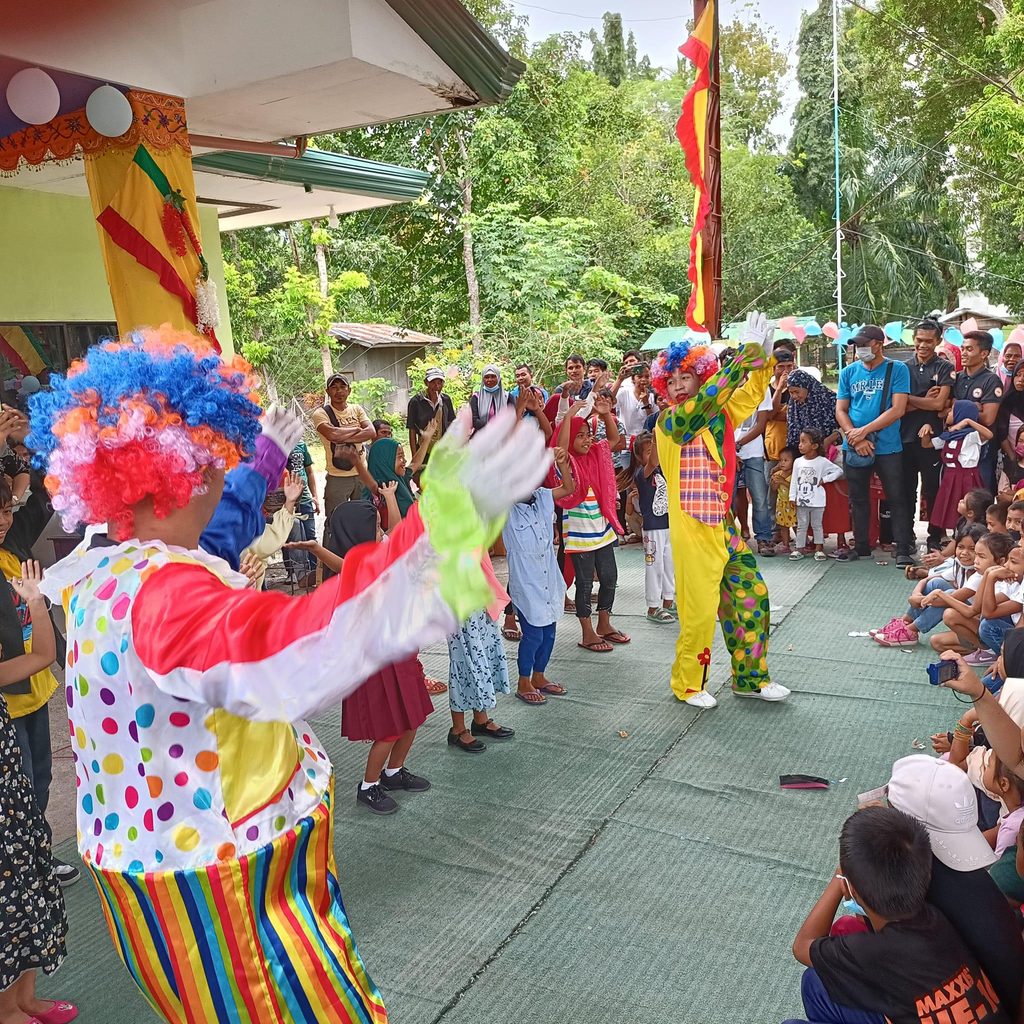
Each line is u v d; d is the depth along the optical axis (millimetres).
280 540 2922
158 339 1569
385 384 17578
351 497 7996
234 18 5027
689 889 3314
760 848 3562
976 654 5145
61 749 4836
